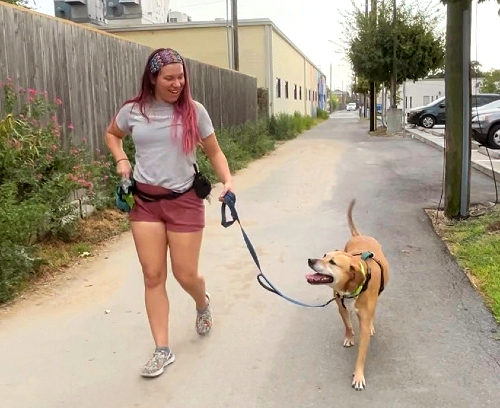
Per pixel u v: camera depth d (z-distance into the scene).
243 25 26.70
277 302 5.11
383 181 11.46
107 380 3.81
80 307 5.04
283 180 12.01
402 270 5.80
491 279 5.38
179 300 5.18
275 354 4.12
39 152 6.18
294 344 4.28
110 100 8.77
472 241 6.59
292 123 26.91
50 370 3.95
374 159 15.56
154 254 3.91
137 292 5.38
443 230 7.33
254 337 4.41
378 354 4.09
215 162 4.12
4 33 6.16
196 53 27.34
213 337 4.42
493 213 7.79
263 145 17.56
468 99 7.48
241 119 18.77
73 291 5.41
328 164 14.61
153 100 3.81
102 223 7.57
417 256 6.25
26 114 6.36
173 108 3.81
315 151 18.48
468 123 7.56
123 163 3.95
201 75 14.25
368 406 3.44
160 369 3.85
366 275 3.68
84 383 3.78
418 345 4.20
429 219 7.94
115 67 8.97
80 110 7.83
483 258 5.95
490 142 15.87
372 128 30.11
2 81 6.11
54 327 4.63
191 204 3.92
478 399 3.48
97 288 5.48
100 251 6.65
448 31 7.48
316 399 3.53
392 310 4.82
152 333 4.07
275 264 6.19
